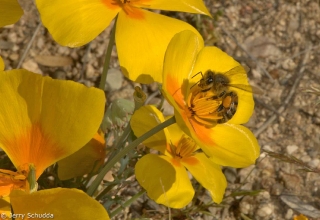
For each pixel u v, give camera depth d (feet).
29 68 0.38
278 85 0.41
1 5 0.23
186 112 0.22
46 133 0.19
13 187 0.20
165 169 0.23
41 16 0.23
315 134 0.39
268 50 0.42
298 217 0.30
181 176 0.24
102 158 0.26
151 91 0.39
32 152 0.20
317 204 0.35
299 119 0.39
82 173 0.26
